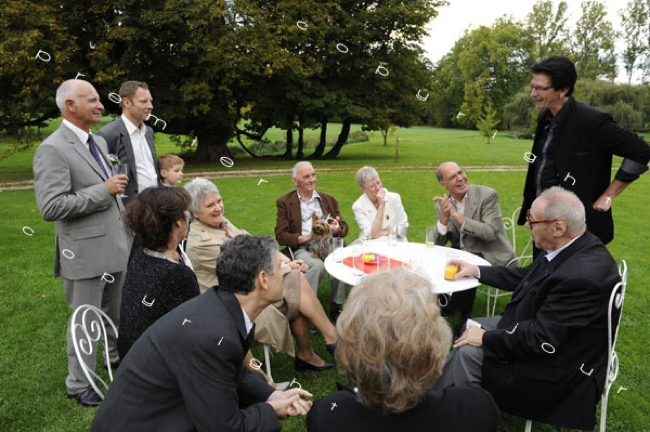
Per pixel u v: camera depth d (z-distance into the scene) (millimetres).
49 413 2770
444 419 1263
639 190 12102
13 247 6352
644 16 53156
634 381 3115
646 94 38062
